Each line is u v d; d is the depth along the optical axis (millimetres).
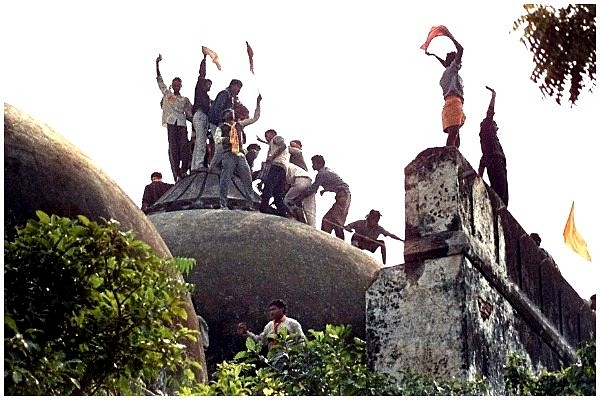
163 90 19250
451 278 13508
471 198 14102
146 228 13703
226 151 18375
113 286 10664
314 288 16406
